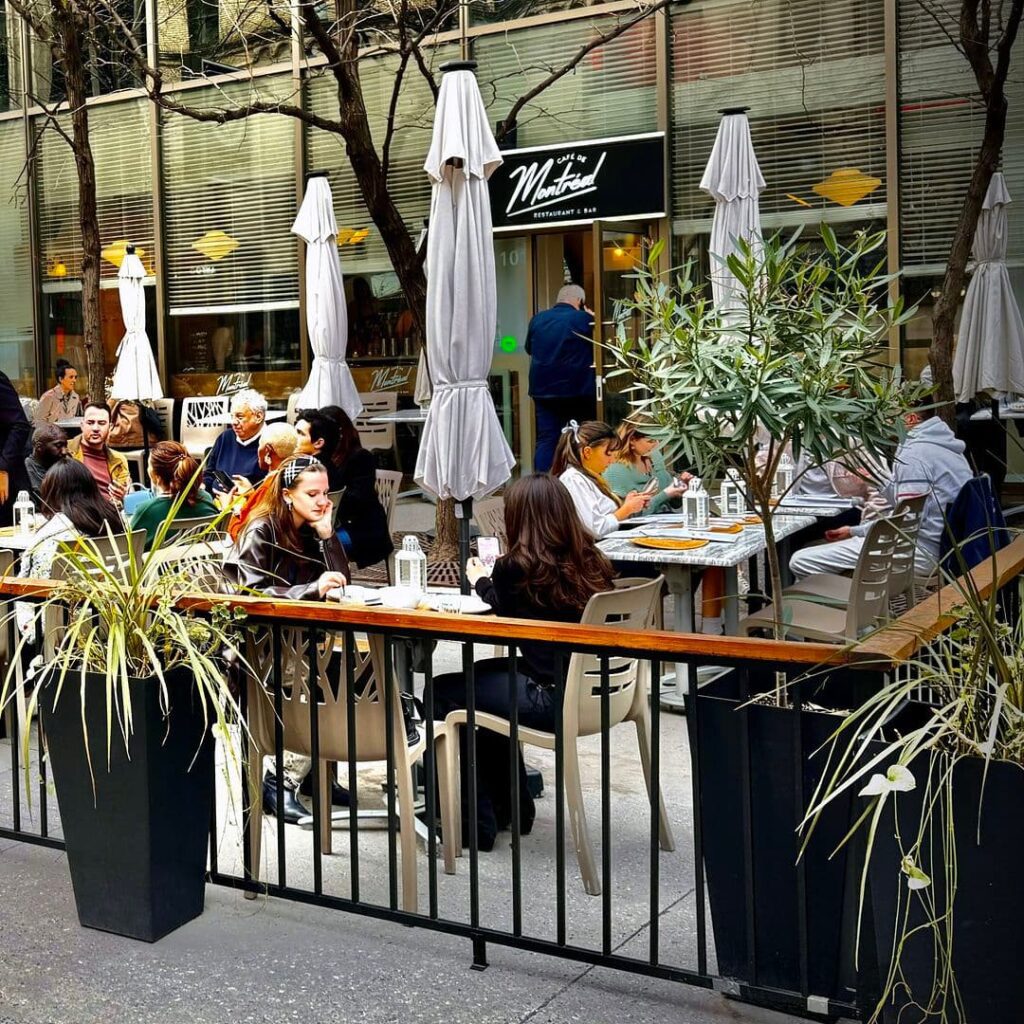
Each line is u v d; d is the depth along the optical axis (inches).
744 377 167.2
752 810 139.2
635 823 206.7
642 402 177.3
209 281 605.9
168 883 166.6
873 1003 134.6
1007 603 182.7
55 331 657.6
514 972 156.1
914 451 298.5
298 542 208.5
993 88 360.5
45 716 167.5
